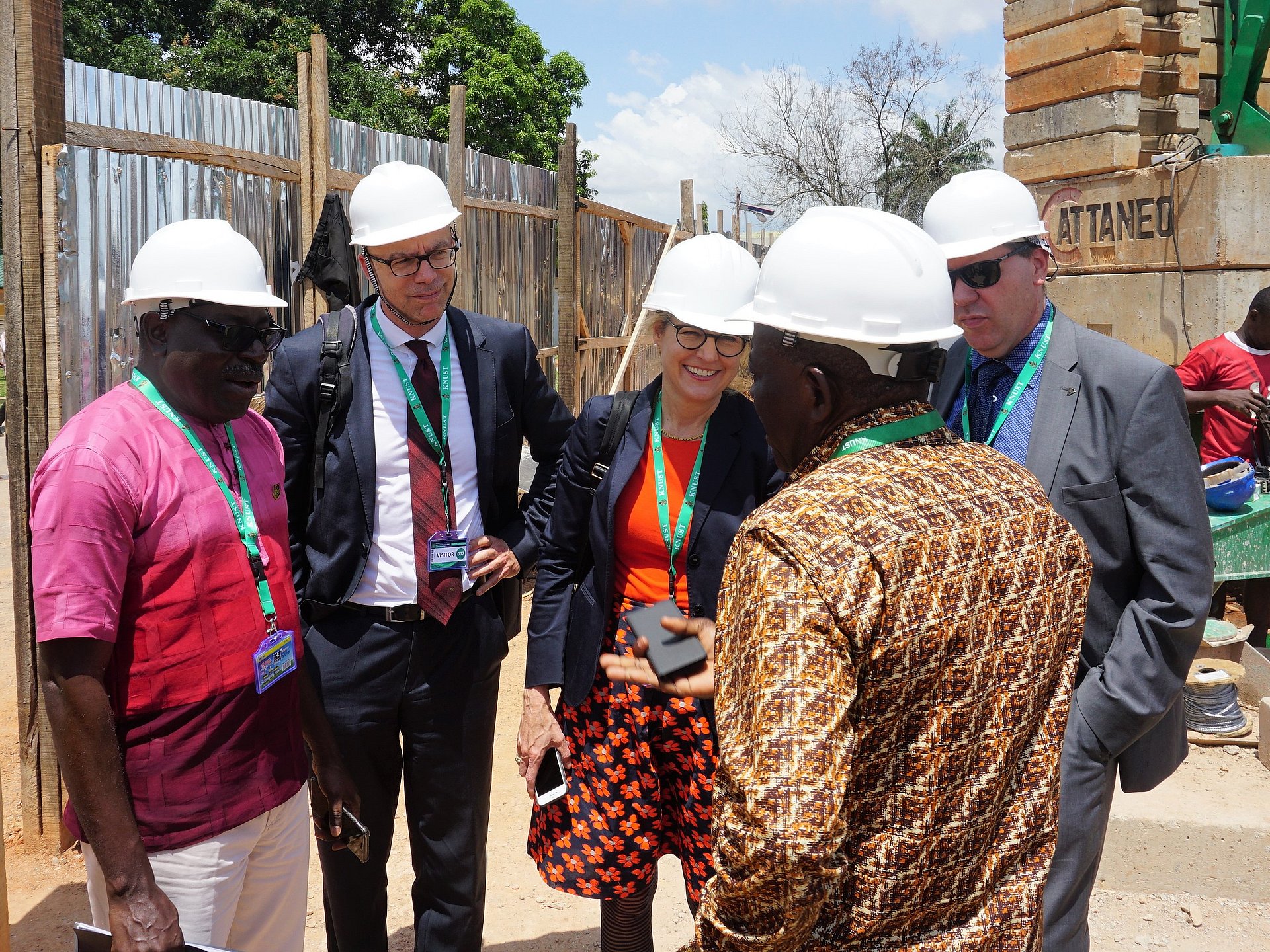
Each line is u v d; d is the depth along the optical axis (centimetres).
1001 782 136
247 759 210
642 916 279
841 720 121
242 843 210
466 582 279
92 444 189
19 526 390
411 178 271
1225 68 654
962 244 250
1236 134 655
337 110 2322
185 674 199
